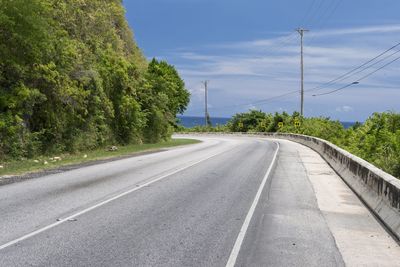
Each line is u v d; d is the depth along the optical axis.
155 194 13.40
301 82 67.69
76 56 28.11
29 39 22.70
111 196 12.90
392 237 9.03
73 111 28.44
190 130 107.31
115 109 37.88
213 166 21.98
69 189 14.05
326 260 7.39
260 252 7.73
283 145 44.75
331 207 12.09
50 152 26.75
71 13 33.75
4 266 6.71
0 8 21.31
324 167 22.92
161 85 49.41
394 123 35.62
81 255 7.31
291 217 10.66
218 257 7.37
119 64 38.06
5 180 15.95
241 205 12.01
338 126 57.81
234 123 96.62
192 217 10.37
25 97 23.00
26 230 8.86
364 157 29.75
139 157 27.12
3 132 22.39
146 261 7.07
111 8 48.56
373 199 11.85
